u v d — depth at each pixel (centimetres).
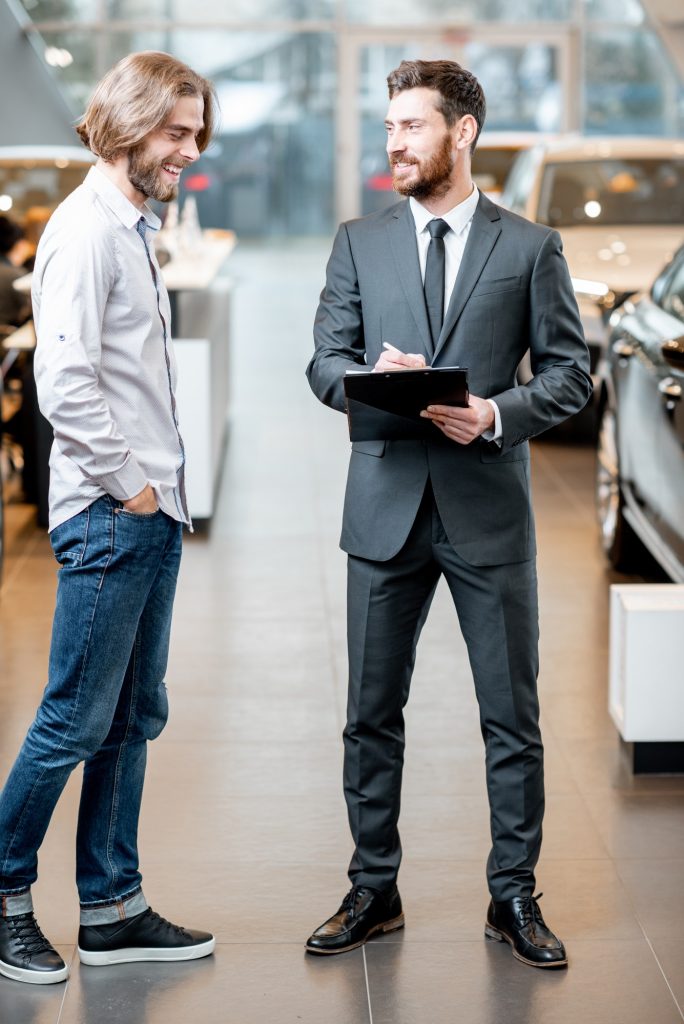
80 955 327
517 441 311
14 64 1725
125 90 288
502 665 323
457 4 2028
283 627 569
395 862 337
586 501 771
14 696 493
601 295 862
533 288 314
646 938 335
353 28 2027
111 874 324
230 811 403
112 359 299
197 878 364
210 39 2016
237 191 2055
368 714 329
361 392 291
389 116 307
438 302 315
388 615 326
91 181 296
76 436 290
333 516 745
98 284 290
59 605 308
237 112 2039
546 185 1054
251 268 1930
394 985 316
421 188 308
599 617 579
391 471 320
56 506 306
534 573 329
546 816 400
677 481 511
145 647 320
